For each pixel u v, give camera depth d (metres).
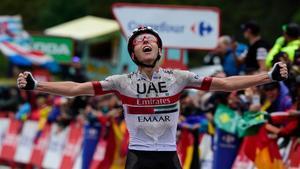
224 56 14.54
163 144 7.98
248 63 13.56
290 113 10.96
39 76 22.47
